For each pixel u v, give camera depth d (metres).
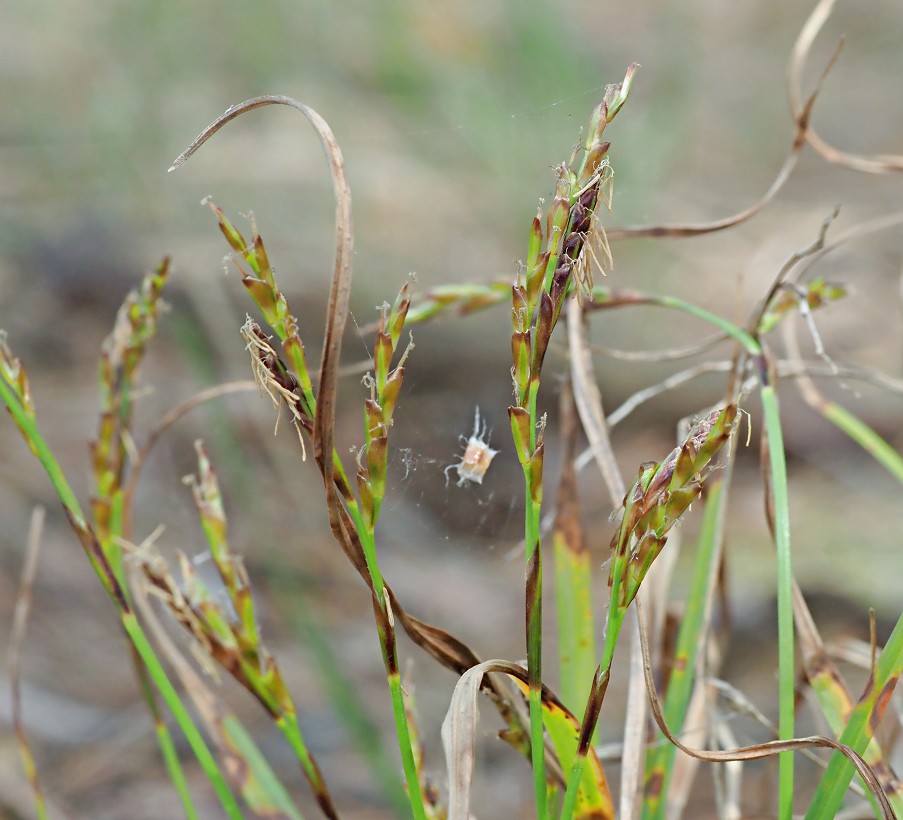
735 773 0.37
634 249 1.23
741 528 0.98
